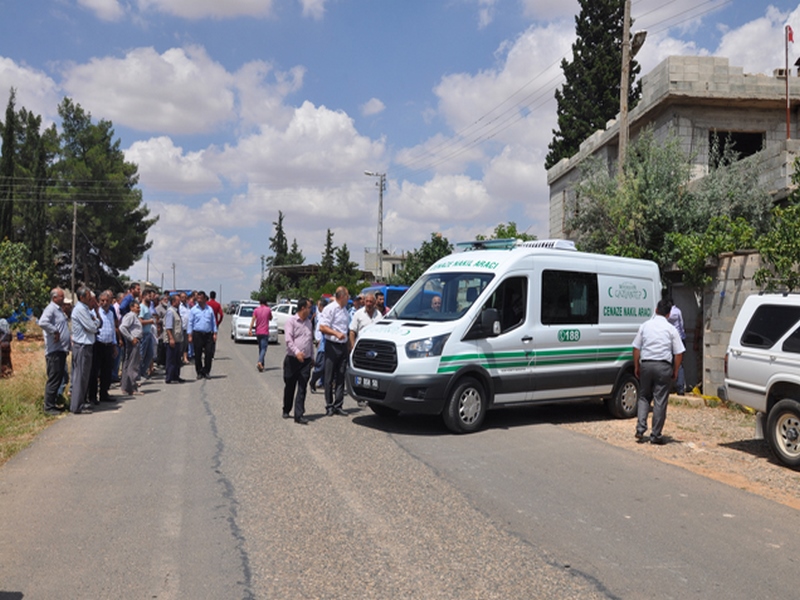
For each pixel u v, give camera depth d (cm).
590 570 464
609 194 1634
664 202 1512
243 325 2794
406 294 1054
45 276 2675
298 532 527
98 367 1148
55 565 459
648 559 486
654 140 1669
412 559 477
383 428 948
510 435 912
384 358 927
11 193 4603
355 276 5900
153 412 1066
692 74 1881
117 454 777
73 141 5388
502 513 582
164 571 451
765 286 1118
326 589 427
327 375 1054
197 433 899
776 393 809
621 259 1132
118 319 1415
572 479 694
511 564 471
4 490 631
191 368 1773
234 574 447
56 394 1049
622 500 626
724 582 449
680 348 880
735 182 1526
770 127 1938
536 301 995
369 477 687
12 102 4741
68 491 629
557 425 1010
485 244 1228
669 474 723
